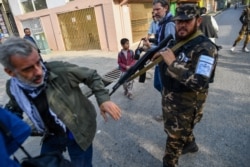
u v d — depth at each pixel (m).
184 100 1.85
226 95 4.01
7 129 0.84
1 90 5.88
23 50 1.14
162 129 3.15
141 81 2.21
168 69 1.68
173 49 1.74
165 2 2.67
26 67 1.18
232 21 16.25
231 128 2.99
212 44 1.64
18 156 2.84
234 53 6.88
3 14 14.80
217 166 2.38
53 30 11.63
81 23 10.54
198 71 1.55
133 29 11.19
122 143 2.95
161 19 2.74
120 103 4.16
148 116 3.56
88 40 10.78
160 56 1.84
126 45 4.12
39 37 11.10
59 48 11.93
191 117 1.93
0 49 1.15
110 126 3.37
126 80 2.08
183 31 1.66
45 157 1.05
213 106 3.64
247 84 4.40
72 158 1.73
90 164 1.83
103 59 8.47
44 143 1.72
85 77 1.51
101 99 1.53
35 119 1.51
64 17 10.96
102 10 9.57
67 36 11.38
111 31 9.70
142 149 2.79
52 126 1.53
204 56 1.56
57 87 1.42
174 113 1.93
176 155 2.12
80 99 1.58
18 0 12.27
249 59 6.08
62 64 1.49
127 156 2.70
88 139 1.63
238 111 3.41
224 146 2.66
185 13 1.62
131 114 3.68
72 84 1.49
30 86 1.34
